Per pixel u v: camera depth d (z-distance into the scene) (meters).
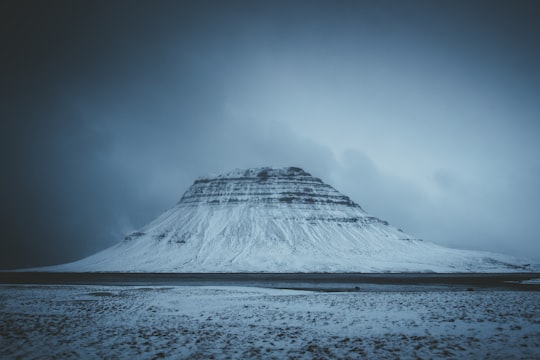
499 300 41.72
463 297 45.81
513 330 25.00
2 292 57.72
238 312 35.62
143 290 63.38
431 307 36.59
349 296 49.78
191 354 19.92
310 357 19.42
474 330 25.27
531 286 78.31
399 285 84.69
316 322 29.56
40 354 19.70
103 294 54.72
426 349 20.69
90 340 22.89
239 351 20.58
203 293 57.12
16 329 25.95
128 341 22.73
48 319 30.56
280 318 31.73
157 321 30.25
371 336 24.19
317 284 89.75
